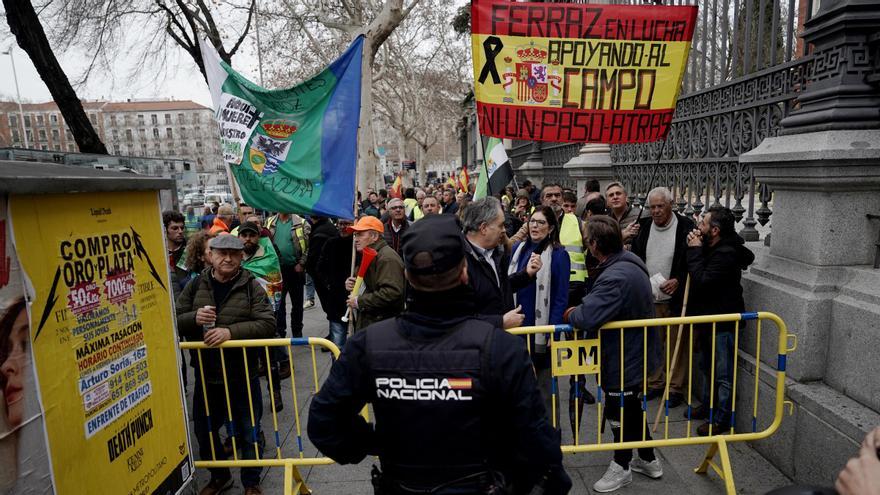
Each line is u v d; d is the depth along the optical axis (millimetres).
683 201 5598
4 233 1776
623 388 3342
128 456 2410
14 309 1807
